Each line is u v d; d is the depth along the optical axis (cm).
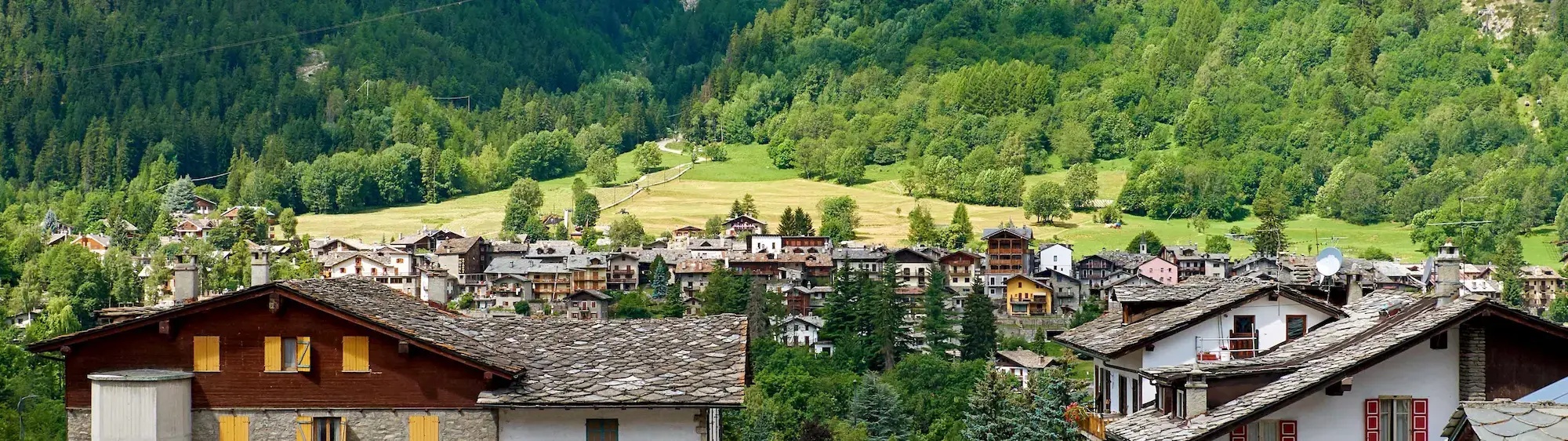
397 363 3481
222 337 3497
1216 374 3559
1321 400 3469
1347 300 5062
